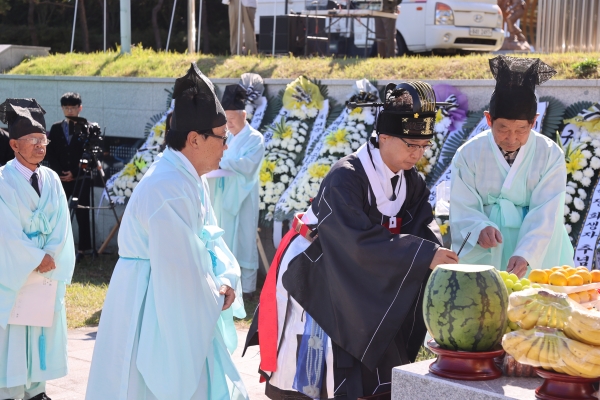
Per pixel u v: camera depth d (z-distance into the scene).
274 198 7.94
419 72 8.46
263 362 3.56
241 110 7.38
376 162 3.40
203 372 3.50
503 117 3.84
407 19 12.28
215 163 3.58
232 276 3.73
